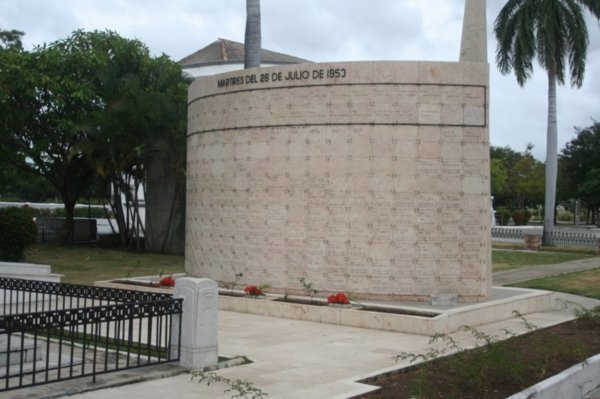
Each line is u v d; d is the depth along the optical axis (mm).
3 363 9773
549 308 18125
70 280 22719
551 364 10984
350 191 17047
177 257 31797
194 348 10273
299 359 11422
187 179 21312
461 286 16828
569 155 72812
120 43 36219
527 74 40875
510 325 15297
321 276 17219
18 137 37375
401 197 16828
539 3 39625
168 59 36812
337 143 17203
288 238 17641
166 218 34156
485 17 19672
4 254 24891
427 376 9922
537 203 94125
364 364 11062
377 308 15367
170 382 9477
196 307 10312
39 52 35000
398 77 16922
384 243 16828
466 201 16969
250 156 18391
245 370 10539
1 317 8156
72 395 8672
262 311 16250
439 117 16938
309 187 17438
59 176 39125
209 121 19703
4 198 79312
